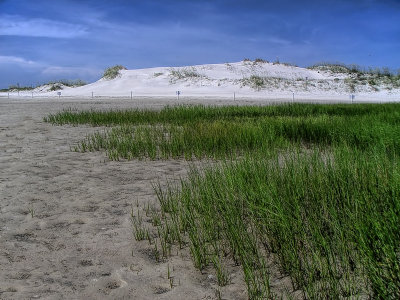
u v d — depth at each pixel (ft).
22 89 185.98
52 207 14.39
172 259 10.20
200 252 10.39
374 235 8.98
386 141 19.66
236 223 10.93
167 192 16.15
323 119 32.63
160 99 92.48
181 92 131.54
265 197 11.68
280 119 33.09
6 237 11.60
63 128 37.65
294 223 10.21
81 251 10.71
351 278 8.58
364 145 22.00
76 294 8.45
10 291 8.51
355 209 10.91
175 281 9.05
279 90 131.75
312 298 7.81
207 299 8.27
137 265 9.88
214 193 13.16
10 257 10.28
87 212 13.87
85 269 9.64
